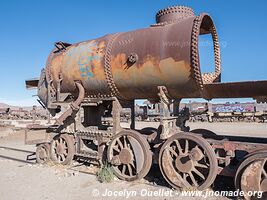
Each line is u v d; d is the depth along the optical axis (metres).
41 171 7.67
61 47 8.57
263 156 4.78
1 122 24.06
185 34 5.86
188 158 5.57
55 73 8.27
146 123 27.16
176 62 5.88
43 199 5.55
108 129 7.57
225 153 5.62
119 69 6.78
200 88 5.82
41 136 17.30
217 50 7.19
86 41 8.02
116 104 7.24
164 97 6.33
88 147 8.56
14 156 10.41
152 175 7.02
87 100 7.76
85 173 7.29
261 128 20.61
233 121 27.67
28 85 10.09
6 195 5.86
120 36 7.15
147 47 6.35
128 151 6.53
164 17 7.06
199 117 29.20
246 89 5.42
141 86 6.66
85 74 7.45
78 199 5.50
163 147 6.01
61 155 8.27
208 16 6.29
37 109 32.78
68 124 8.16
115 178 6.73
